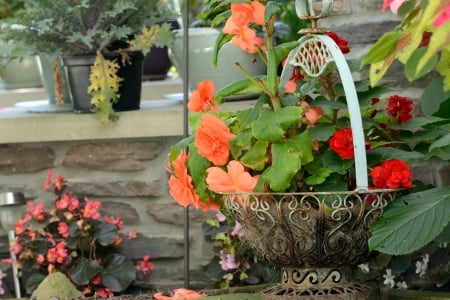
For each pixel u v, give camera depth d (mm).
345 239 2309
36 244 3641
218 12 2764
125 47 3740
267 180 2273
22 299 3426
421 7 1750
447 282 3232
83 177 3760
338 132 2322
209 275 3539
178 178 2531
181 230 3684
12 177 3816
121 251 3730
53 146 3777
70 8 3551
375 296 2451
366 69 3258
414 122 2551
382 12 3271
